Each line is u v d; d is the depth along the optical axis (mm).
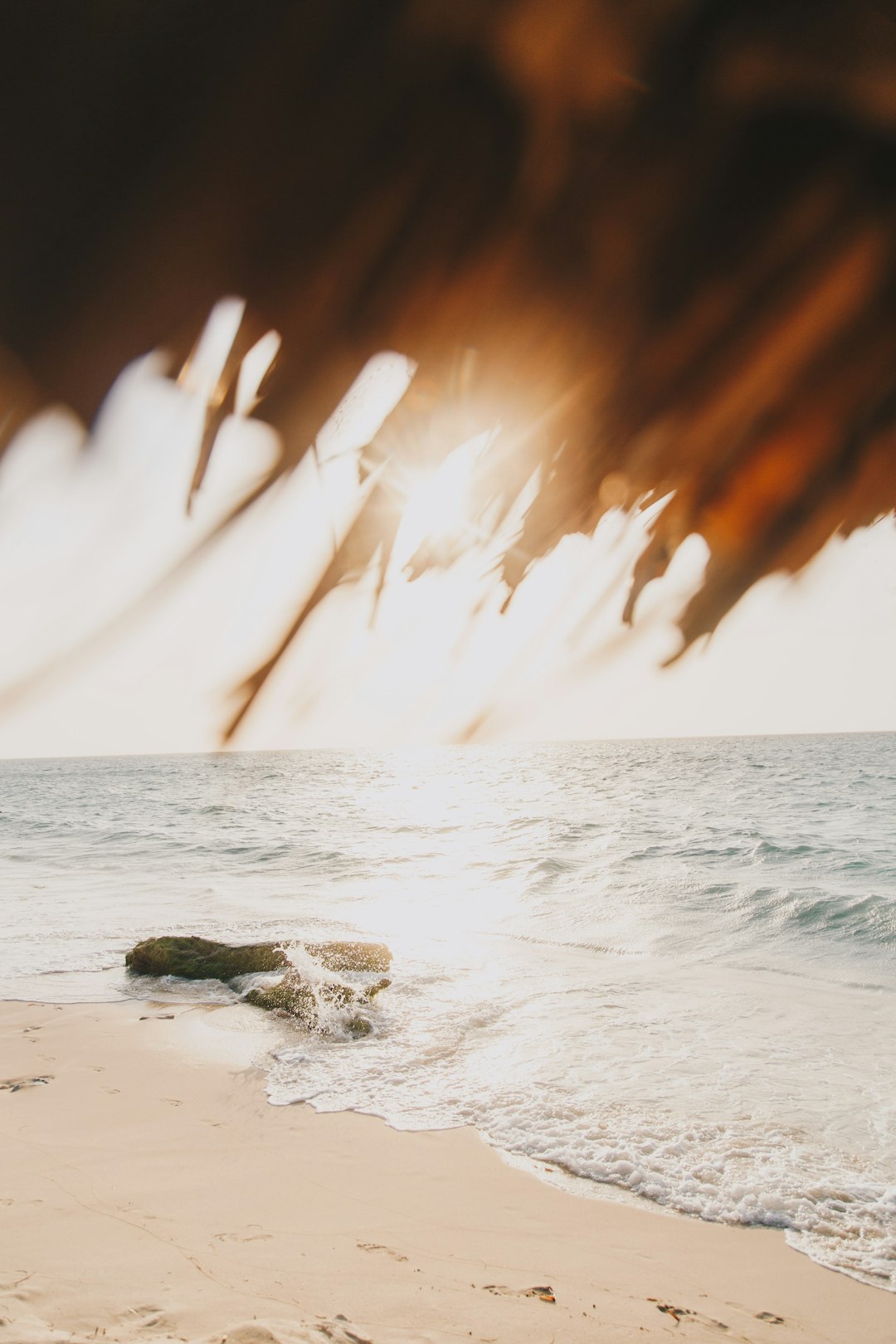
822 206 2090
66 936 7637
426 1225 2875
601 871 10836
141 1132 3672
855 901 8344
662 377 2160
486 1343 2164
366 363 1982
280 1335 1977
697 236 2117
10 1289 2285
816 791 23453
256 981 5949
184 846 14453
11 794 32094
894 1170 3271
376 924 8117
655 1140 3533
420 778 33906
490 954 6953
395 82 1935
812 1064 4355
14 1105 3994
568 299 2080
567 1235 2834
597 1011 5340
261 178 1910
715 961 6844
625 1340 2238
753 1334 2316
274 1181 3184
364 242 1956
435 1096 4059
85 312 1834
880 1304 2486
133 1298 2248
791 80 1992
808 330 2188
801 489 2242
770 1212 2990
